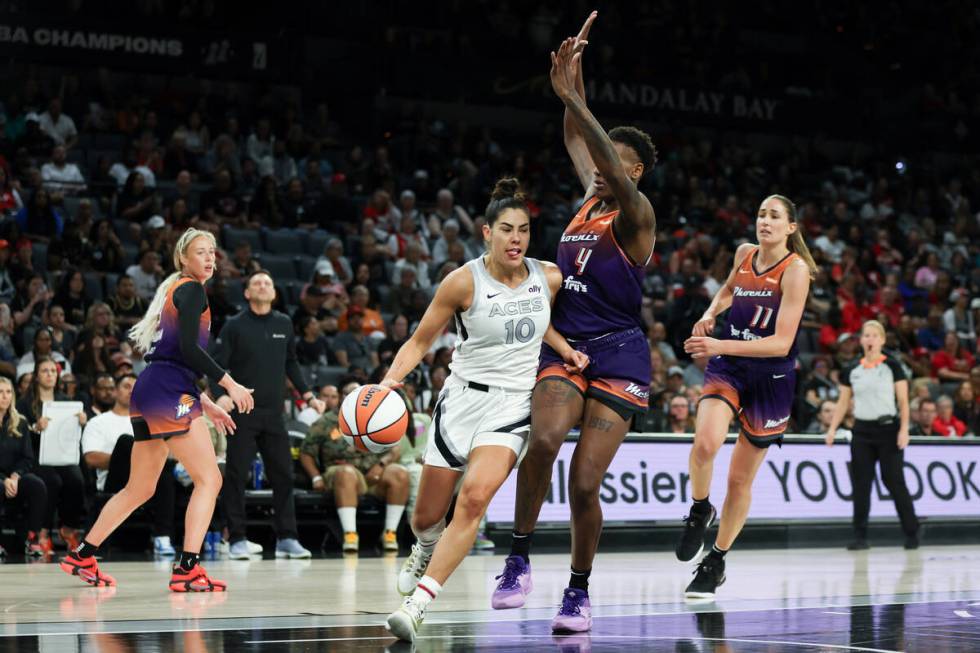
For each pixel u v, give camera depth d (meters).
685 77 22.69
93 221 14.43
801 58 24.22
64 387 10.30
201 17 19.19
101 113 17.11
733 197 20.28
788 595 6.26
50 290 13.16
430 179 18.39
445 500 4.93
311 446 10.30
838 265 18.80
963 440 12.25
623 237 4.96
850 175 23.12
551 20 22.03
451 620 5.04
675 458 10.85
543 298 4.82
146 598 5.92
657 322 15.61
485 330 4.73
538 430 4.79
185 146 16.80
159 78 19.08
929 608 5.56
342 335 13.41
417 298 14.28
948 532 11.96
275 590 6.36
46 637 4.35
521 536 5.06
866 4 25.55
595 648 4.15
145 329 6.48
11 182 14.54
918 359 16.39
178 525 10.29
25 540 9.62
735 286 6.46
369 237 15.41
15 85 17.75
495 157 18.95
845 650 4.11
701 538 6.42
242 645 4.14
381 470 10.24
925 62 25.67
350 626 4.74
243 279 13.80
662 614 5.31
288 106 18.58
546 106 21.59
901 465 10.74
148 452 6.52
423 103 21.22
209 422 10.10
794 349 6.23
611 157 4.73
